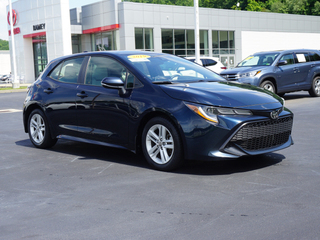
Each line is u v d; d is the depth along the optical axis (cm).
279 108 460
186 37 3738
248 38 4216
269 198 358
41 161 555
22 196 396
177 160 453
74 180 447
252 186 397
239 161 508
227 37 4084
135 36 3428
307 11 7144
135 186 412
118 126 507
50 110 609
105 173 472
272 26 4397
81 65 583
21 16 4191
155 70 518
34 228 309
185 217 319
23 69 4338
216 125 425
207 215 321
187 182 420
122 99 499
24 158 580
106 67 543
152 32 3522
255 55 1357
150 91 477
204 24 3872
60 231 301
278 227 291
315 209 326
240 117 430
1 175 484
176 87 468
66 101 579
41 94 627
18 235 296
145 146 483
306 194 366
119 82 494
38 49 4241
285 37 4525
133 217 324
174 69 538
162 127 463
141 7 3425
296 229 286
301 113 976
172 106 448
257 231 286
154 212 333
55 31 3741
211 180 424
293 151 557
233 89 477
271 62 1277
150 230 295
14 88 2975
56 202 372
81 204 363
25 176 475
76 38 3950
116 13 3388
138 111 480
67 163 536
